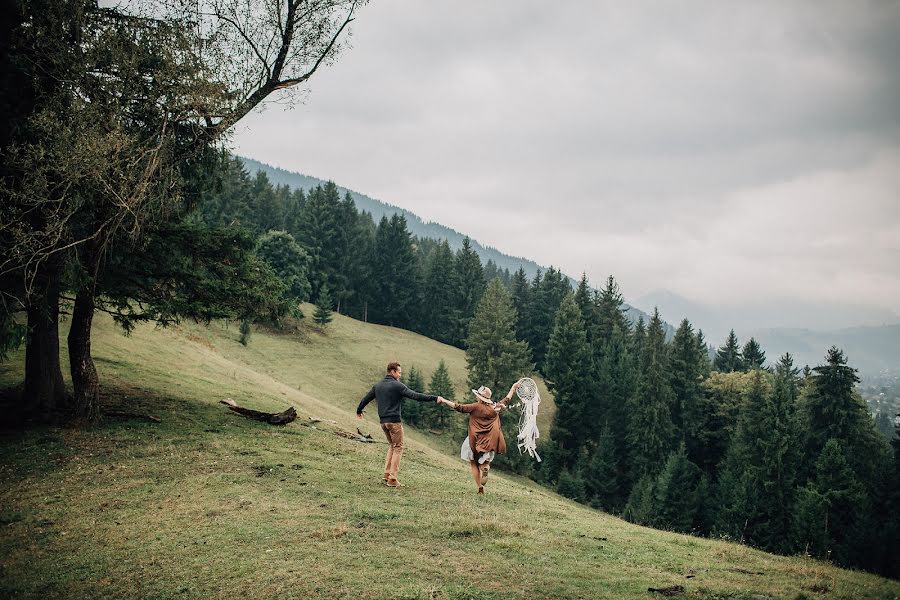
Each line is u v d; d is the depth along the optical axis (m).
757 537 43.16
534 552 7.79
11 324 11.98
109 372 21.75
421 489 11.75
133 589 6.96
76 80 12.73
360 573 6.85
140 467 12.45
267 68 15.57
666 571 7.41
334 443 16.95
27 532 8.99
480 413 11.70
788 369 111.00
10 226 11.80
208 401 20.83
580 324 71.62
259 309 17.27
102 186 12.58
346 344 78.19
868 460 48.34
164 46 13.59
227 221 87.25
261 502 10.13
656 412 60.75
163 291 16.34
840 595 6.49
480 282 112.69
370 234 124.56
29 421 14.80
